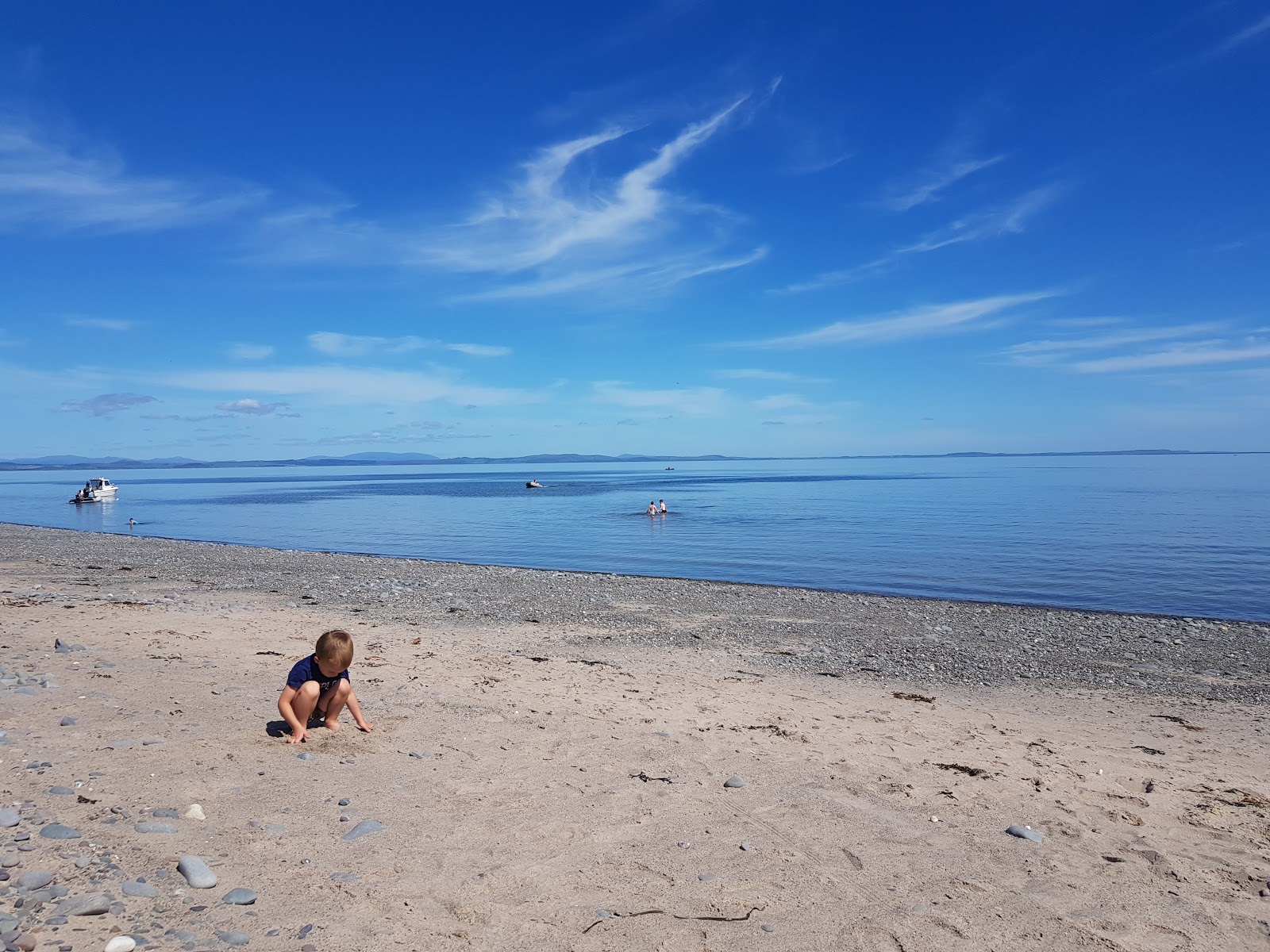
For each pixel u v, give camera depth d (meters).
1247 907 5.02
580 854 5.34
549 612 19.17
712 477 164.00
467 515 61.28
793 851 5.59
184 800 5.70
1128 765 8.26
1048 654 15.49
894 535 40.84
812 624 18.41
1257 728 10.34
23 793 5.51
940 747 8.63
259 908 4.28
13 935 3.63
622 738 8.30
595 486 118.94
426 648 13.89
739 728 9.03
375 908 4.41
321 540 42.56
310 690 7.36
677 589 23.50
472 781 6.65
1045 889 5.16
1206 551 33.34
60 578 23.52
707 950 4.22
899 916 4.71
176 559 30.47
